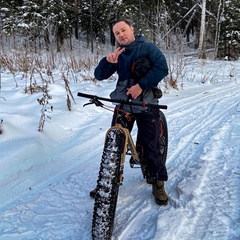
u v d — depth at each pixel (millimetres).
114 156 2287
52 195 3080
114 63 2680
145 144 2766
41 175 3498
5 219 2689
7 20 15891
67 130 4855
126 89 2625
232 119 5266
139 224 2543
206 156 3760
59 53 11383
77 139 4555
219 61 15828
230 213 2574
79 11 22797
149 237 2352
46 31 11875
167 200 2824
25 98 6066
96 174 3531
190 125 5156
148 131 2732
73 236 2449
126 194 3051
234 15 19141
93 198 3029
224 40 19547
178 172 3455
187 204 2734
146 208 2770
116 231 2447
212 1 22000
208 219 2520
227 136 4445
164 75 2506
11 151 3662
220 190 2949
